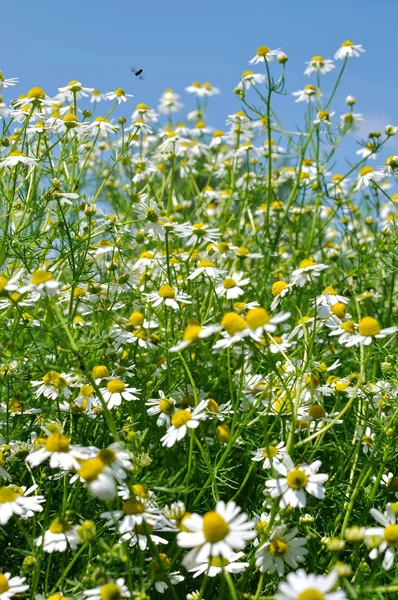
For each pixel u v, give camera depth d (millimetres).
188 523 328
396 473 445
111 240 576
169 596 413
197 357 553
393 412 455
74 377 452
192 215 734
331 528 424
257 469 465
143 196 600
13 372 446
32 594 356
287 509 369
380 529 358
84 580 350
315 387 451
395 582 346
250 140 795
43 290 383
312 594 297
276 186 765
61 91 594
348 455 448
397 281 738
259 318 371
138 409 481
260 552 366
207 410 434
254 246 743
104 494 339
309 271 453
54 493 435
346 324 436
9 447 427
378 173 567
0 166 514
